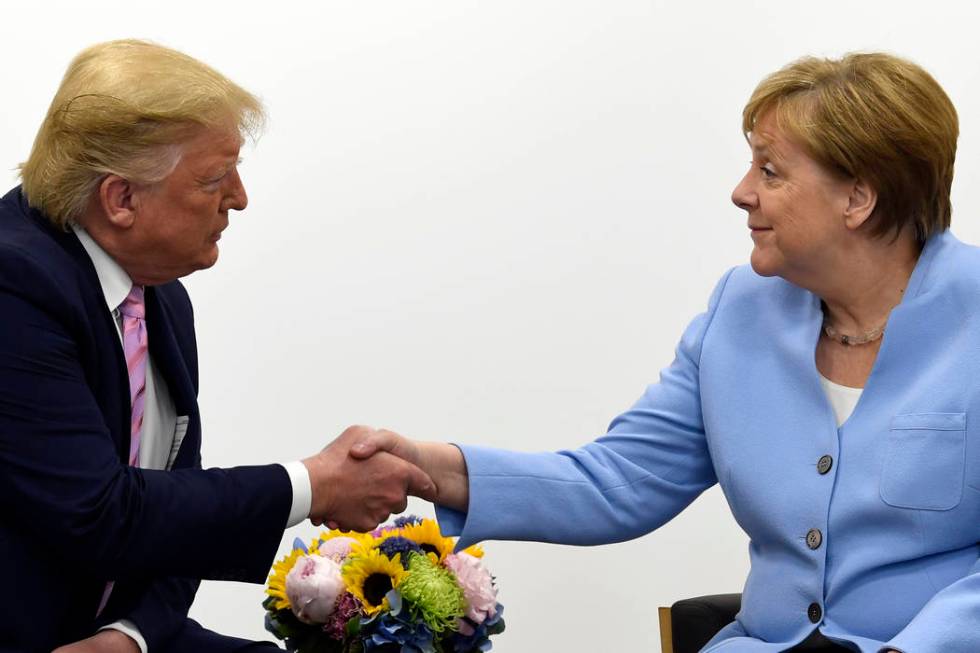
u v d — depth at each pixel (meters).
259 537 2.26
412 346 4.29
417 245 4.29
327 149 4.27
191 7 4.25
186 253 2.28
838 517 2.17
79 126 2.18
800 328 2.34
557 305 4.29
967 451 2.09
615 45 4.28
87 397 2.16
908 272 2.25
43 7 4.19
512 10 4.29
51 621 2.16
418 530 2.52
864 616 2.14
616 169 4.29
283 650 2.46
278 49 4.26
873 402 2.20
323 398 4.26
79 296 2.19
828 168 2.16
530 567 4.29
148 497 2.16
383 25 4.27
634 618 4.29
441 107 4.28
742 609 2.35
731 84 4.26
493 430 4.29
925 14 4.17
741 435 2.33
